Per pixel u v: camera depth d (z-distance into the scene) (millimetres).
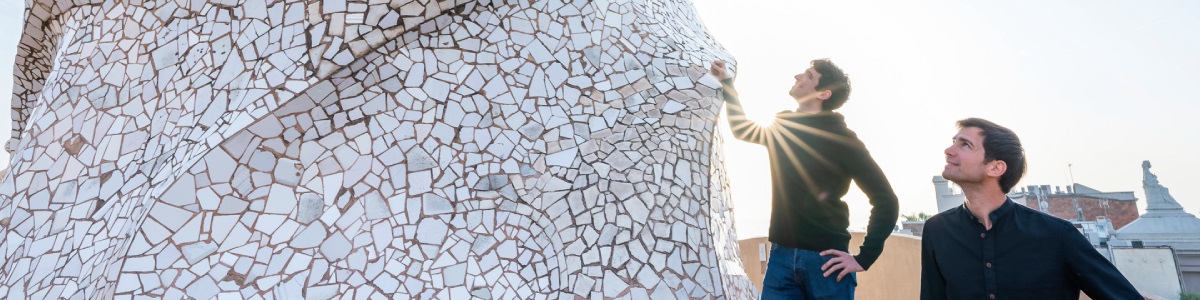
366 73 4176
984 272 2086
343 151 3998
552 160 4207
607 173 4199
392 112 4141
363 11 4203
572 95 4453
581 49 4629
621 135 4355
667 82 4668
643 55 4754
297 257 3688
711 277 4082
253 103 4008
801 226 2664
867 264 2465
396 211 3906
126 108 4598
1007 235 2070
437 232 3883
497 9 4582
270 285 3582
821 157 2633
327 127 4027
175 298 3402
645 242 4035
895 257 8047
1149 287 18297
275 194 3811
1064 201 24891
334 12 4199
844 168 2598
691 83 4723
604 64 4621
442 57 4352
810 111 2787
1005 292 2023
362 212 3875
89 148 4531
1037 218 2053
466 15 4488
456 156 4117
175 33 4719
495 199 4043
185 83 4453
